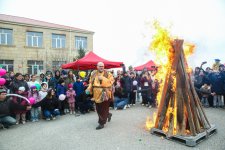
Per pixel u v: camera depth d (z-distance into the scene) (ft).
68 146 17.37
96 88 21.95
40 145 17.80
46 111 27.09
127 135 19.71
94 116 28.73
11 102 24.86
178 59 19.49
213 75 33.50
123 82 35.42
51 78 33.86
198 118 19.25
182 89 18.79
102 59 38.32
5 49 81.61
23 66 84.89
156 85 34.83
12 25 82.79
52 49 92.02
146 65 53.78
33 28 87.45
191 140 16.65
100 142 18.06
